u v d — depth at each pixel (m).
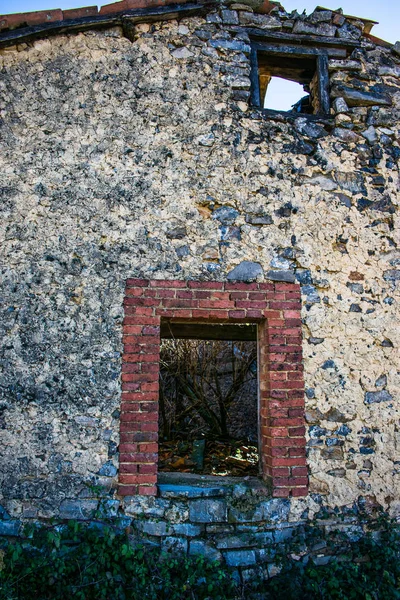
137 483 3.70
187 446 6.69
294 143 4.49
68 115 4.25
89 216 4.07
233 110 4.45
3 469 3.65
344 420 4.02
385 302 4.30
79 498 3.64
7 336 3.84
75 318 3.91
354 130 4.65
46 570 3.28
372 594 3.46
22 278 3.93
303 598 3.35
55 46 4.38
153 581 3.40
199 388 7.89
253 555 3.65
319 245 4.30
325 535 3.80
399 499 3.97
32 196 4.07
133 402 3.81
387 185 4.56
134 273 4.02
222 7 4.66
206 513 3.70
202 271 4.09
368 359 4.16
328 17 4.85
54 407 3.77
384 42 4.94
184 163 4.27
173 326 5.95
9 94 4.25
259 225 4.26
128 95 4.35
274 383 3.98
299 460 3.88
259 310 4.09
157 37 4.51
